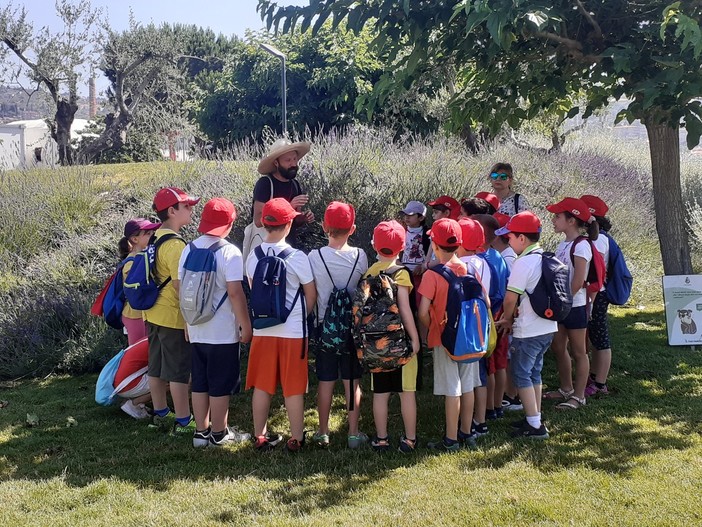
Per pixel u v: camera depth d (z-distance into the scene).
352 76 14.94
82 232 9.08
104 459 4.28
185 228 7.48
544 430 4.38
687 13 4.62
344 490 3.69
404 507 3.46
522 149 12.36
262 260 4.12
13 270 8.38
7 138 25.89
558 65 5.66
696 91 4.35
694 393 5.16
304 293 4.22
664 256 6.71
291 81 15.72
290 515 3.42
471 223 4.30
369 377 5.76
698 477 3.68
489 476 3.80
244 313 4.28
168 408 4.98
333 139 10.01
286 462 4.15
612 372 5.72
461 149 11.22
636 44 4.97
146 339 5.09
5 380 6.21
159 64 21.78
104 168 11.91
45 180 10.30
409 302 4.26
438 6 4.78
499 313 4.59
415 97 14.20
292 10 4.93
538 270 4.23
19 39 18.84
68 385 5.95
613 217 9.93
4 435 4.73
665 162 6.59
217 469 4.07
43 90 20.55
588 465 3.90
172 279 4.41
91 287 7.41
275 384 4.26
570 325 4.78
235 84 16.58
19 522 3.42
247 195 8.09
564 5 4.99
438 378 4.21
